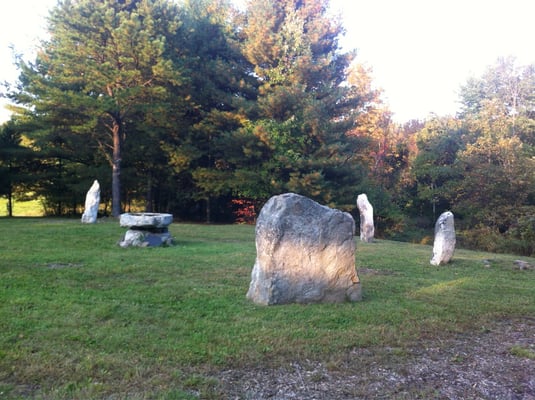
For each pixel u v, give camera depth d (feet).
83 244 40.81
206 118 79.77
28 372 13.44
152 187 95.20
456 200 87.61
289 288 22.39
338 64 87.04
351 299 23.39
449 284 29.25
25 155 83.35
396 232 93.15
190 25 82.17
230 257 36.11
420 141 103.35
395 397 13.16
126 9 72.84
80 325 17.72
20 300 20.47
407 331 18.93
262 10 81.10
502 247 72.28
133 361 14.57
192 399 12.41
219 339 16.92
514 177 78.28
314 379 14.11
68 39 65.72
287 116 77.82
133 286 24.68
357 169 82.99
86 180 85.56
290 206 22.75
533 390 14.11
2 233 45.19
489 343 18.24
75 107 66.18
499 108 105.19
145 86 69.05
